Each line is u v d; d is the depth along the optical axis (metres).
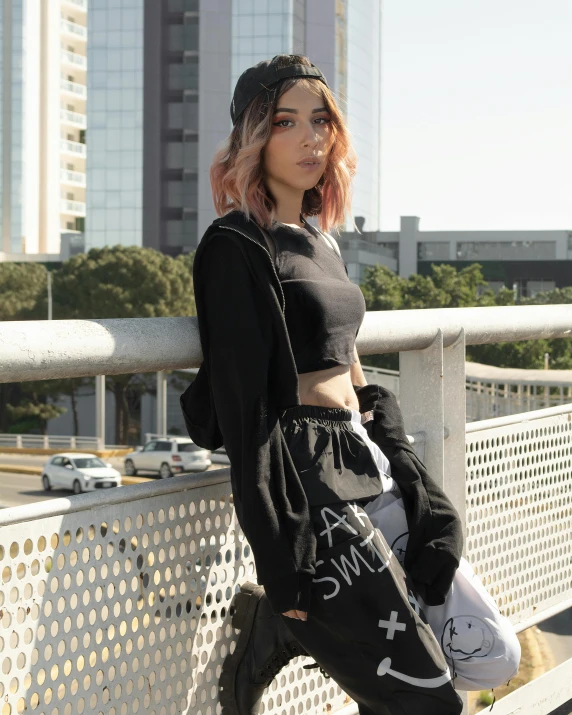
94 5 63.72
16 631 1.30
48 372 1.29
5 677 1.29
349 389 1.60
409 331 2.01
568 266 74.56
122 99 63.91
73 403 46.22
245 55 63.12
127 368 1.41
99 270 42.56
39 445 45.06
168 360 1.48
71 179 77.25
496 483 2.45
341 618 1.42
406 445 1.66
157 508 1.55
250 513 1.34
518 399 18.41
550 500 2.71
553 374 18.28
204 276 1.45
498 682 1.60
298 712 1.89
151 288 42.31
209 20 62.84
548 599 2.70
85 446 44.00
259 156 1.61
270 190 1.64
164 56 63.59
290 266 1.52
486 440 2.41
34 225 73.50
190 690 1.63
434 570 1.55
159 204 63.91
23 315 43.22
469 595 1.61
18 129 71.94
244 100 1.60
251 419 1.37
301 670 1.89
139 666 1.52
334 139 1.69
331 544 1.42
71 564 1.39
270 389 1.42
